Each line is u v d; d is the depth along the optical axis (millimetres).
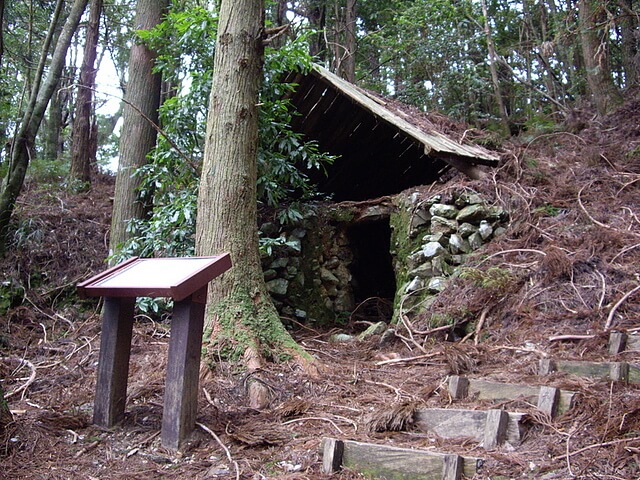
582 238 4504
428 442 2562
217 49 4012
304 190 5723
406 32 10844
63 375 3799
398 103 7242
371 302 6195
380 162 6875
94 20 8406
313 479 2299
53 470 2451
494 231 5031
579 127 7961
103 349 2926
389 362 3863
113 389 2883
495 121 10211
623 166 5918
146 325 4914
